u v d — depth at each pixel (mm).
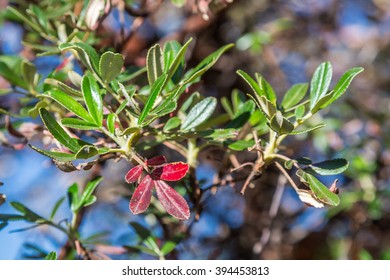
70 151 428
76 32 481
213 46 779
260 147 424
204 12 553
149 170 397
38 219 482
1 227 469
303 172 409
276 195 680
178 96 447
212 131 427
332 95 397
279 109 438
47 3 564
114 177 764
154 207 546
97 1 491
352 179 760
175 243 521
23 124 500
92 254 493
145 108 389
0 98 573
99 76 422
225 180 492
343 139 776
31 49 582
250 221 798
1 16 588
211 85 793
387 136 767
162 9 753
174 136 427
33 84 503
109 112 425
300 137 735
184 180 490
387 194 719
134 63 620
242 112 463
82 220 543
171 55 427
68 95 409
